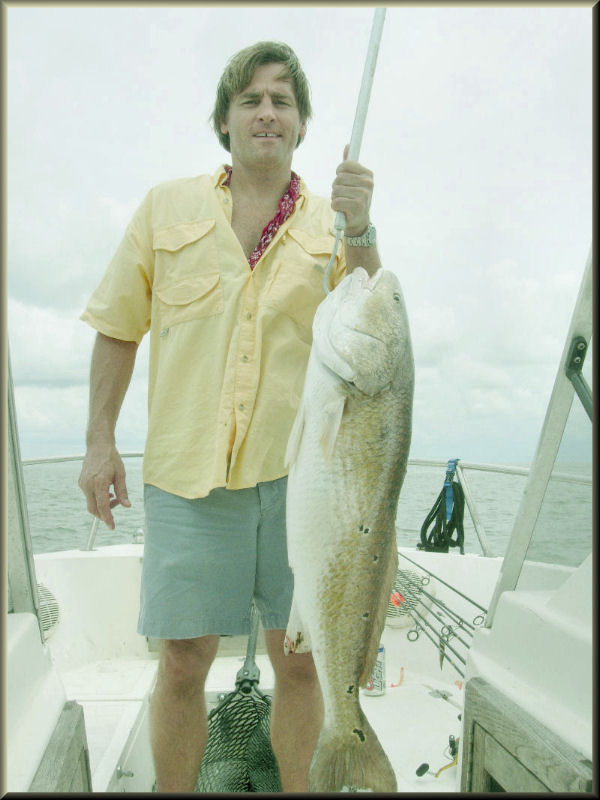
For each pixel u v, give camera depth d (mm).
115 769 2350
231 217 2242
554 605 1610
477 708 1656
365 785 1587
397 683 3604
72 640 3703
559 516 1686
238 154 2182
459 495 4254
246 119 2117
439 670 3689
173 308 2193
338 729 1638
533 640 1620
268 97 2119
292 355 2201
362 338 1685
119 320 2301
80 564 3869
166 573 2137
